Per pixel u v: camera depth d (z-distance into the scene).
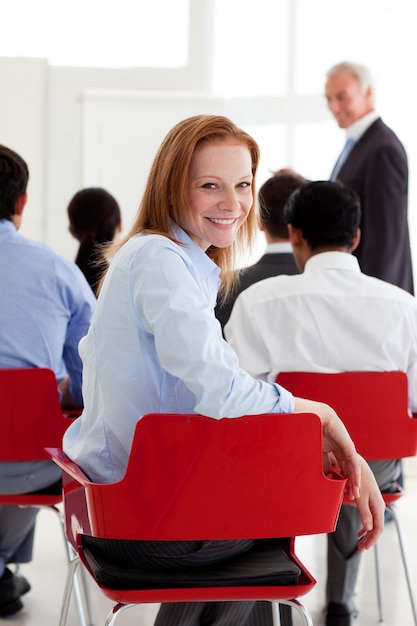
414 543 4.42
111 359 1.87
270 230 3.77
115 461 1.92
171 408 1.88
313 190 2.97
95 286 3.99
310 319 2.88
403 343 2.92
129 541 1.90
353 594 3.41
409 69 7.07
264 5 7.29
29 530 3.38
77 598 2.78
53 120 7.33
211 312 1.79
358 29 7.18
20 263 3.03
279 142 7.34
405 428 2.79
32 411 2.79
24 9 7.28
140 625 3.34
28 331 3.01
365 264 4.93
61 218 7.36
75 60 7.33
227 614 2.26
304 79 7.30
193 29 7.34
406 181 4.95
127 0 7.33
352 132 5.09
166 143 1.94
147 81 7.36
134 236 1.93
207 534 1.80
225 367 1.71
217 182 1.90
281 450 1.79
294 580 1.87
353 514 3.25
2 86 7.23
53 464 2.88
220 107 7.05
